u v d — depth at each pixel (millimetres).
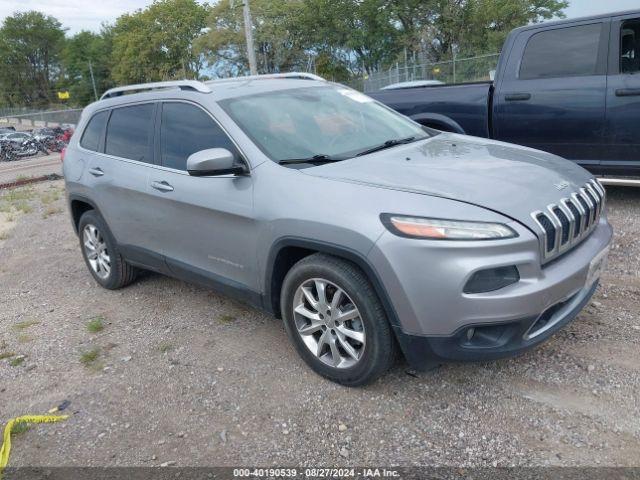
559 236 3014
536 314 2893
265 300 3691
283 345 3986
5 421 3465
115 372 3887
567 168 3635
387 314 3031
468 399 3193
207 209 3848
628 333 3686
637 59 5641
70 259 6742
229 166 3551
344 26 44250
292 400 3342
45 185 14180
